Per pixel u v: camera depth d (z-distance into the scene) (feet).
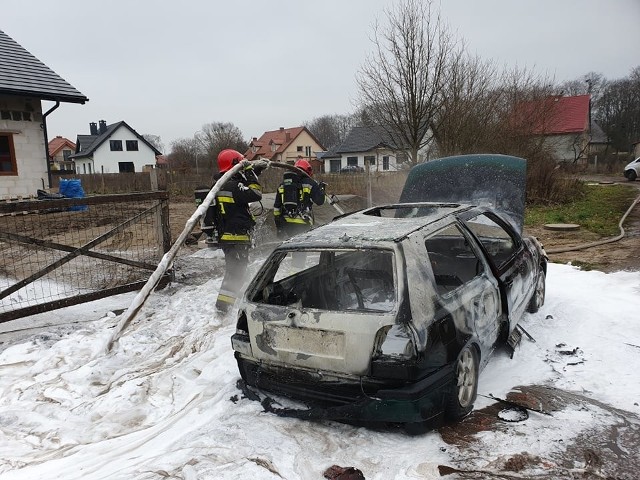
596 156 129.70
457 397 10.19
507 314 12.59
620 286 19.57
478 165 21.86
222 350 15.30
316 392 10.50
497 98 49.32
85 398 13.15
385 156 69.36
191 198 83.20
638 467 8.64
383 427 10.40
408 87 45.93
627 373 12.28
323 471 8.94
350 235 10.96
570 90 189.06
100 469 9.66
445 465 8.91
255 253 27.22
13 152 55.11
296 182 22.81
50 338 17.43
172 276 23.94
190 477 8.82
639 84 173.78
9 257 30.32
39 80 55.83
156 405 12.57
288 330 10.40
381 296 14.15
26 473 9.73
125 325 15.67
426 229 11.21
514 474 8.55
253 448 9.75
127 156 181.06
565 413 10.57
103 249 30.66
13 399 13.07
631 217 39.93
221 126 202.08
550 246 29.99
